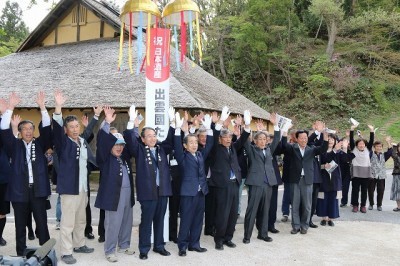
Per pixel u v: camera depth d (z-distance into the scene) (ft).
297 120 82.94
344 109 82.53
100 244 17.88
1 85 47.32
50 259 11.23
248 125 18.34
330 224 22.62
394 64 87.45
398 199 27.50
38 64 51.57
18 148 15.01
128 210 16.38
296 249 17.60
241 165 19.92
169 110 18.21
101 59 47.60
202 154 17.33
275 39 91.50
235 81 95.61
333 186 21.99
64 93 41.39
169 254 16.33
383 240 19.53
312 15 95.66
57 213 20.24
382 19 80.18
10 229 20.29
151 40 18.28
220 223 17.31
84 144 16.01
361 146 26.94
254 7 85.66
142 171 15.75
